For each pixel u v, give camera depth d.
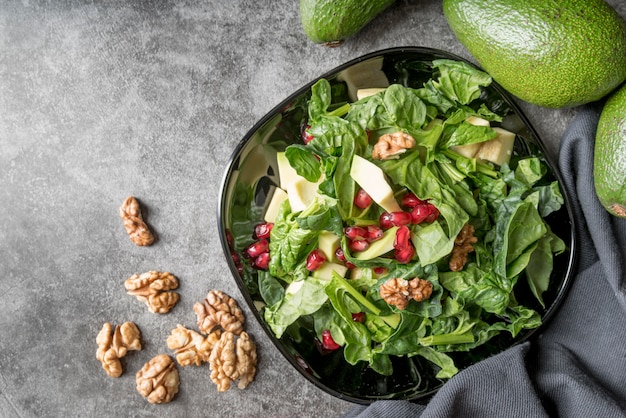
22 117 0.63
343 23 0.56
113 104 0.63
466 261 0.57
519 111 0.58
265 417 0.63
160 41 0.62
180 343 0.63
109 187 0.63
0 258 0.64
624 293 0.57
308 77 0.62
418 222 0.56
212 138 0.63
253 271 0.59
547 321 0.59
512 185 0.58
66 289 0.64
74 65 0.63
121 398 0.64
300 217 0.56
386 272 0.58
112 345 0.63
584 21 0.52
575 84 0.54
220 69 0.62
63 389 0.65
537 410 0.57
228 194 0.58
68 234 0.64
